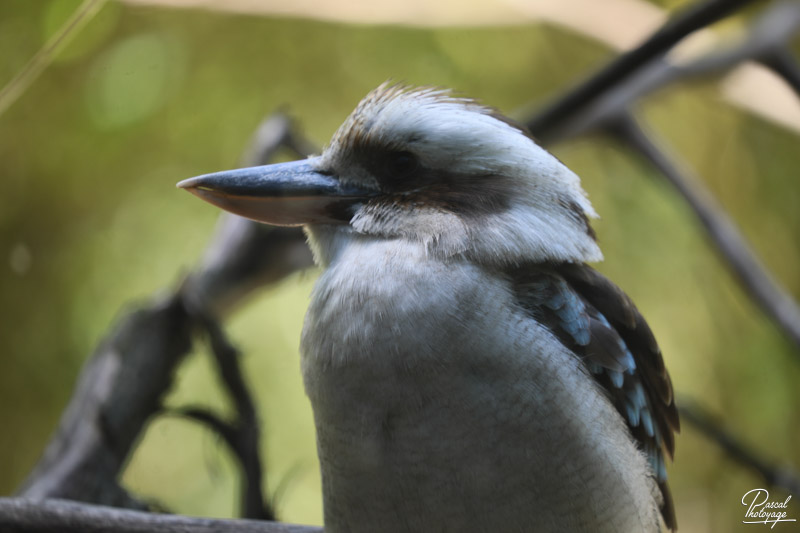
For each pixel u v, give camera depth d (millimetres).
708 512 4289
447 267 3557
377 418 3547
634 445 3578
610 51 4574
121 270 4195
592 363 3566
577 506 3547
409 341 3543
